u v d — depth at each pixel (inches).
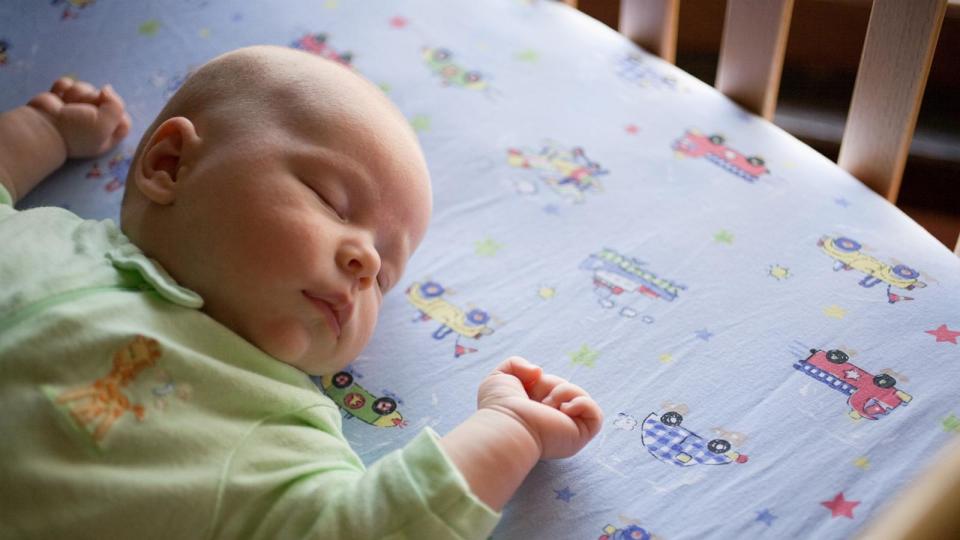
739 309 46.2
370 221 41.9
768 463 40.0
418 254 49.6
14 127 50.5
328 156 41.1
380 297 44.0
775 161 53.1
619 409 42.5
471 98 57.1
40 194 51.3
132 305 38.6
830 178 51.9
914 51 45.9
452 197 52.2
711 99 56.7
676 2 57.2
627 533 38.1
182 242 40.5
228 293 40.0
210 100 43.1
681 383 43.3
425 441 36.9
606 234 50.3
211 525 35.7
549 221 51.1
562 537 38.2
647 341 45.1
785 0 51.0
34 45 58.2
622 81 57.9
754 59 54.1
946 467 22.0
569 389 40.8
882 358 43.5
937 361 43.1
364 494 35.9
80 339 36.9
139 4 60.9
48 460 35.1
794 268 47.8
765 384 42.9
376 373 44.7
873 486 38.8
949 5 68.8
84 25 59.4
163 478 35.5
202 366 38.0
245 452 37.1
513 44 60.1
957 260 47.6
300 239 39.6
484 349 45.3
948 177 74.0
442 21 61.4
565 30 61.0
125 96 56.0
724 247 49.1
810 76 78.4
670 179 52.6
